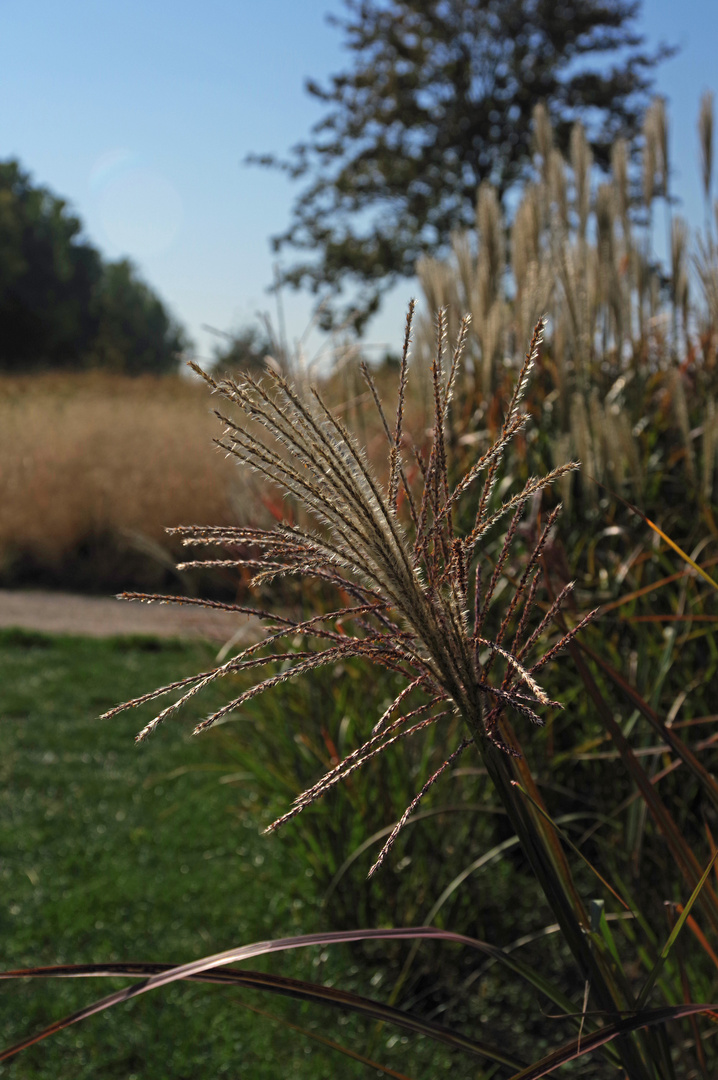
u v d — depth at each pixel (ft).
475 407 11.32
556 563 4.43
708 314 10.63
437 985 8.73
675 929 3.62
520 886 10.17
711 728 8.64
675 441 10.75
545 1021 8.30
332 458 2.44
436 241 82.53
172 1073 8.00
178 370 76.43
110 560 36.04
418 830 8.87
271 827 2.69
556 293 9.75
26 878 11.68
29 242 204.85
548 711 9.47
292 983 3.36
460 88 81.05
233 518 10.44
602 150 70.79
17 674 21.84
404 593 2.64
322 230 84.38
